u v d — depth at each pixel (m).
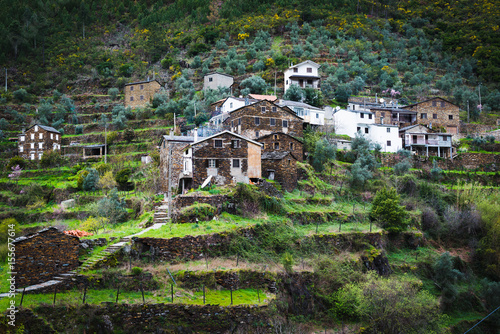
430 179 80.25
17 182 80.44
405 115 102.00
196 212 46.38
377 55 145.00
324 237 51.38
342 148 82.94
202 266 39.16
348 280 45.81
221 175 55.56
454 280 57.00
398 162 81.06
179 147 58.19
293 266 45.59
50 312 29.34
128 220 58.03
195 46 150.62
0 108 113.19
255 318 36.12
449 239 66.69
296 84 105.94
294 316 40.62
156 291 34.84
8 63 144.75
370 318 42.34
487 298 56.75
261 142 67.38
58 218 65.12
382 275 51.69
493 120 113.19
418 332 40.88
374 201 63.06
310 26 165.88
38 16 174.50
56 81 136.25
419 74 134.25
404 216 62.31
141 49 158.75
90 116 110.00
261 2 190.38
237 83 116.31
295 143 69.94
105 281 34.06
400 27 179.38
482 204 69.62
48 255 33.88
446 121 102.50
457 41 166.75
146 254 38.34
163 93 114.19
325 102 106.88
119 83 131.88
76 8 195.12
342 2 188.75
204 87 120.81
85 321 30.00
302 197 61.06
